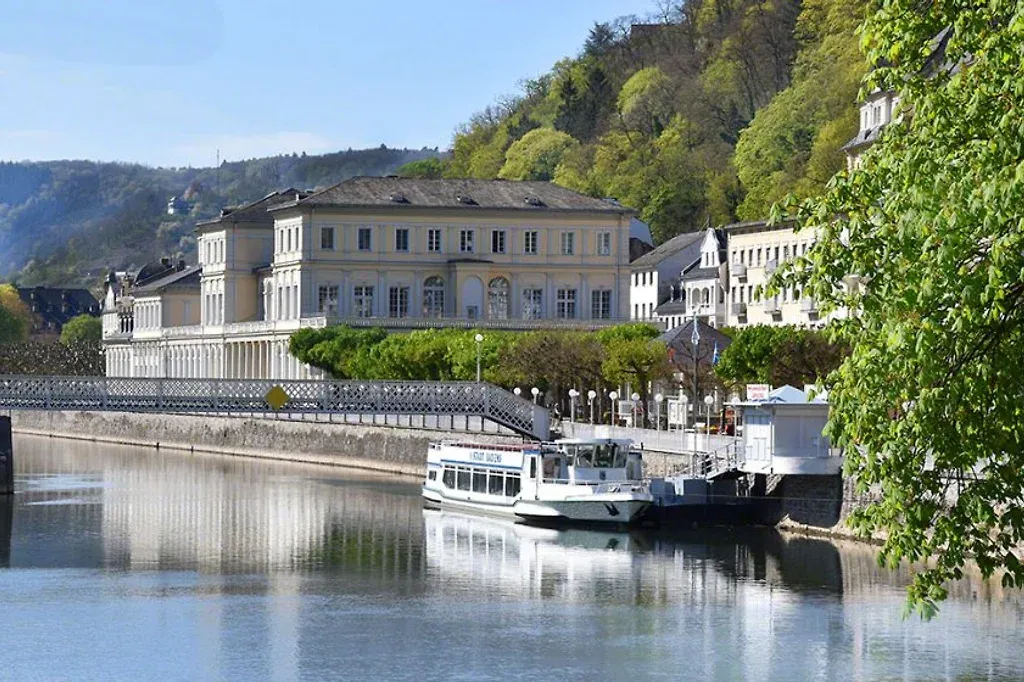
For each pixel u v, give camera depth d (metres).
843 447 59.69
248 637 102.44
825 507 140.12
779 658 95.88
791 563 126.06
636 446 167.25
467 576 124.12
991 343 56.44
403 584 120.81
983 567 58.31
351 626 105.69
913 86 58.31
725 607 110.31
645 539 142.62
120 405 180.38
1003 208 52.19
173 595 116.38
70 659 96.62
